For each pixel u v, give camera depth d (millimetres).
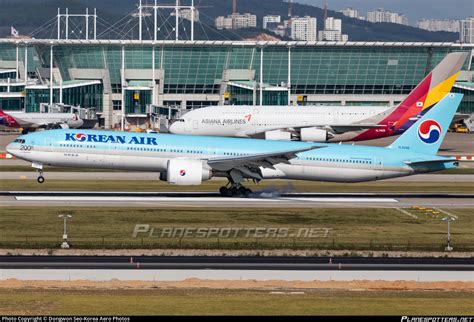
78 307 132250
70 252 176625
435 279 157250
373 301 138875
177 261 169625
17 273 157750
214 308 133000
